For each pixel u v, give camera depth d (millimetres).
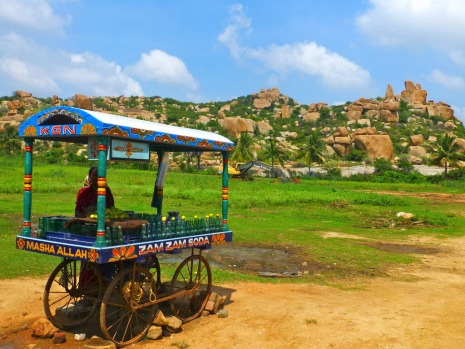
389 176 75812
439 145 76188
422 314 8445
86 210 6965
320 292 10008
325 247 16109
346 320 7922
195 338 6926
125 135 6293
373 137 106938
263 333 7176
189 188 39344
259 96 195500
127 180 43094
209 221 8109
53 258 11984
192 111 179875
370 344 6828
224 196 8547
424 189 58625
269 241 16906
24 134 6852
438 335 7285
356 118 152875
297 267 13031
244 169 65125
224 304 8680
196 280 8586
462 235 20875
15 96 166500
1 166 55812
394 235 20266
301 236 18453
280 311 8336
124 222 6477
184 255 14188
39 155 83062
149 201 29047
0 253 12125
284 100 195625
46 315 6984
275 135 134000
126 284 6574
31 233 7004
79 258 6125
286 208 29438
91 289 7383
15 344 6562
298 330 7344
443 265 14008
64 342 6637
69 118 6551
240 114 171625
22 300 8461
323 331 7328
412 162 105500
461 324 7879
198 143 7629
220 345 6668
